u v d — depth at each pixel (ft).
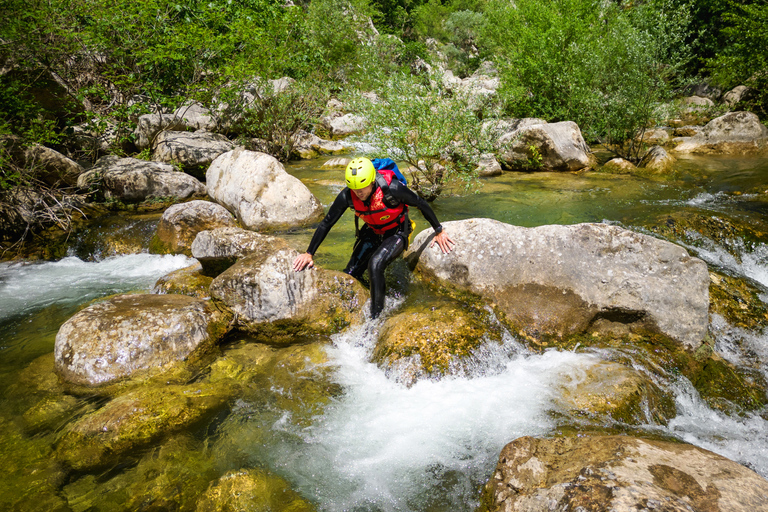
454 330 12.22
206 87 33.47
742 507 6.40
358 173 12.13
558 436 9.50
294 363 12.40
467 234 14.47
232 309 13.71
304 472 9.00
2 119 23.29
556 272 13.30
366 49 50.42
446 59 100.58
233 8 38.65
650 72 33.99
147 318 12.38
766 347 13.23
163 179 25.00
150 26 31.17
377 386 11.52
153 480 8.77
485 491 8.21
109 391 11.27
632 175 28.63
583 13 43.16
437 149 22.40
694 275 12.75
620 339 12.74
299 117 37.29
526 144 31.22
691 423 10.78
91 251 21.04
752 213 20.21
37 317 15.57
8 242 21.34
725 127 34.96
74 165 25.16
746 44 44.21
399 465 9.16
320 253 18.20
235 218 22.80
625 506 6.24
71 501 8.31
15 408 10.81
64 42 27.55
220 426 10.20
